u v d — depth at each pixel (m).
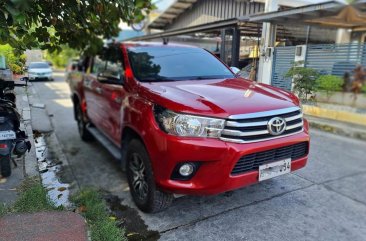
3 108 3.25
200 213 3.07
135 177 3.20
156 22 13.01
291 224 2.84
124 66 3.83
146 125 2.85
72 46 4.40
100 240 2.54
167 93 2.89
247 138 2.54
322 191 3.16
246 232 2.74
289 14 3.86
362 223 2.79
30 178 3.34
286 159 2.76
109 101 4.09
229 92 2.94
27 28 2.58
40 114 5.71
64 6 2.83
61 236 2.46
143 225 2.89
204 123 2.53
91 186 3.77
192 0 10.17
